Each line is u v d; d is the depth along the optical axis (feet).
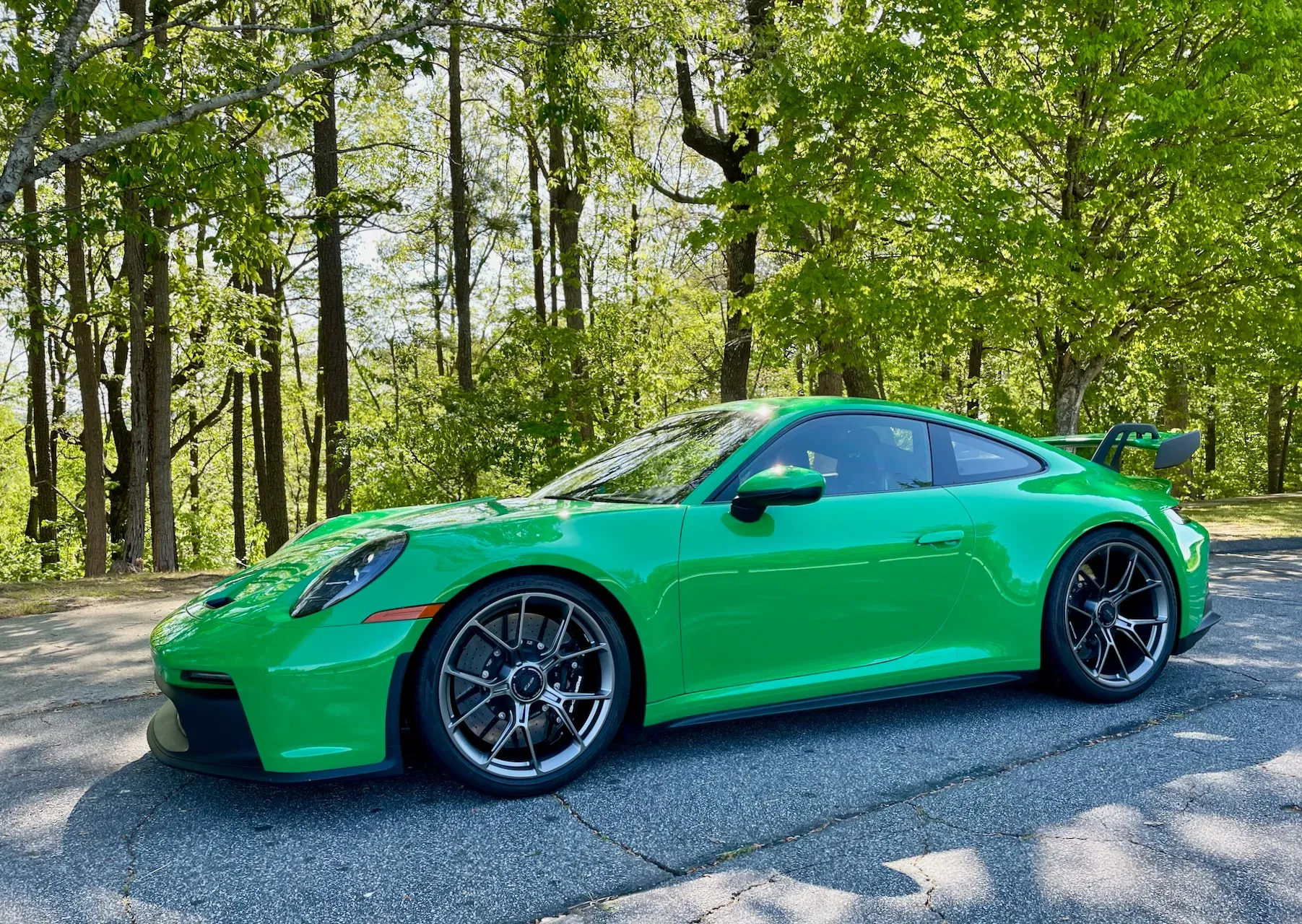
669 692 9.02
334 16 29.09
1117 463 13.74
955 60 34.37
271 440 65.36
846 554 9.78
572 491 11.18
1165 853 7.06
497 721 8.70
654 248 70.23
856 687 9.90
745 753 9.59
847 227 40.68
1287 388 94.02
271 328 65.82
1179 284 36.42
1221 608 18.07
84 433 43.93
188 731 7.89
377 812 8.11
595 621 8.68
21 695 12.59
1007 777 8.76
